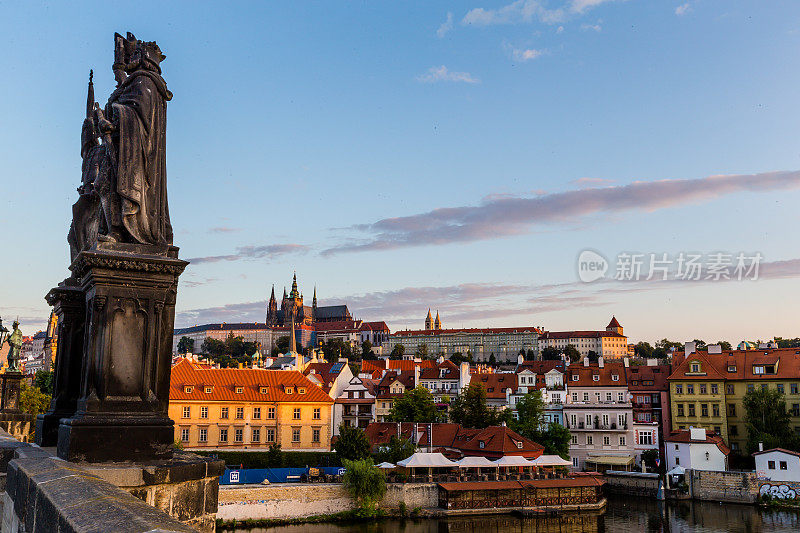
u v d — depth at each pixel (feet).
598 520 212.02
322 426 276.82
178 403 258.98
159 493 24.16
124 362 27.32
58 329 38.06
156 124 30.42
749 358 307.17
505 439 254.06
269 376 283.59
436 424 292.40
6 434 49.11
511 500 222.28
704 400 301.43
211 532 25.86
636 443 293.23
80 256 27.37
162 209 30.48
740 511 225.76
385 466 221.66
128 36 32.76
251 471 223.10
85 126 39.58
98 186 29.86
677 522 207.82
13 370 91.76
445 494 217.36
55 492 17.22
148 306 27.94
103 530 12.76
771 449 240.12
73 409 37.09
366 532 192.24
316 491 205.57
